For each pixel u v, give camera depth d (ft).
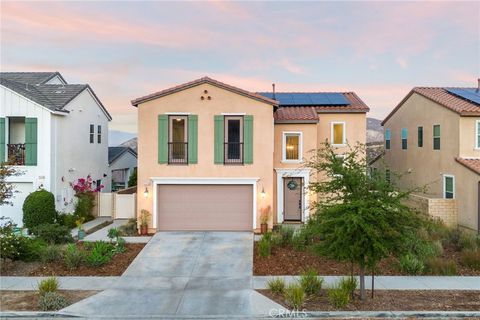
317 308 30.71
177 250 48.01
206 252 47.21
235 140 58.85
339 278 38.14
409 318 29.22
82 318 29.71
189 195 58.54
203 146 57.88
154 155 57.88
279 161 64.18
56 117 65.36
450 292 34.37
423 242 35.96
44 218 58.70
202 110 57.72
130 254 46.47
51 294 32.22
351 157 33.88
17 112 62.85
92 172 81.41
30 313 30.07
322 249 31.32
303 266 41.96
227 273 40.16
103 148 87.86
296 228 55.93
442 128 66.39
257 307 31.42
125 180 104.06
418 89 75.72
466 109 60.90
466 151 61.21
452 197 63.31
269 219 57.11
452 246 48.60
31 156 62.80
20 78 86.02
